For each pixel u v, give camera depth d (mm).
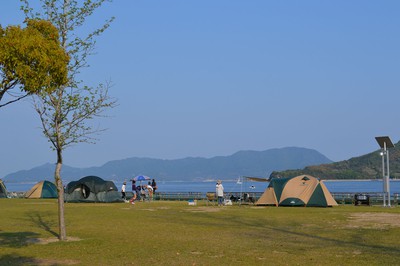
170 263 13461
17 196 62250
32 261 13922
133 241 17859
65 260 14070
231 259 13961
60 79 14648
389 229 21094
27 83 13500
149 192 50125
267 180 41688
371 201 44531
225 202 41344
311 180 38969
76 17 18594
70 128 18219
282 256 14383
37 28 14820
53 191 56000
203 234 19953
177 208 36656
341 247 16094
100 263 13570
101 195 46031
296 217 27719
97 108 18812
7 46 13211
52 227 22953
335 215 28875
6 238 18812
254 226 23016
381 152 37938
